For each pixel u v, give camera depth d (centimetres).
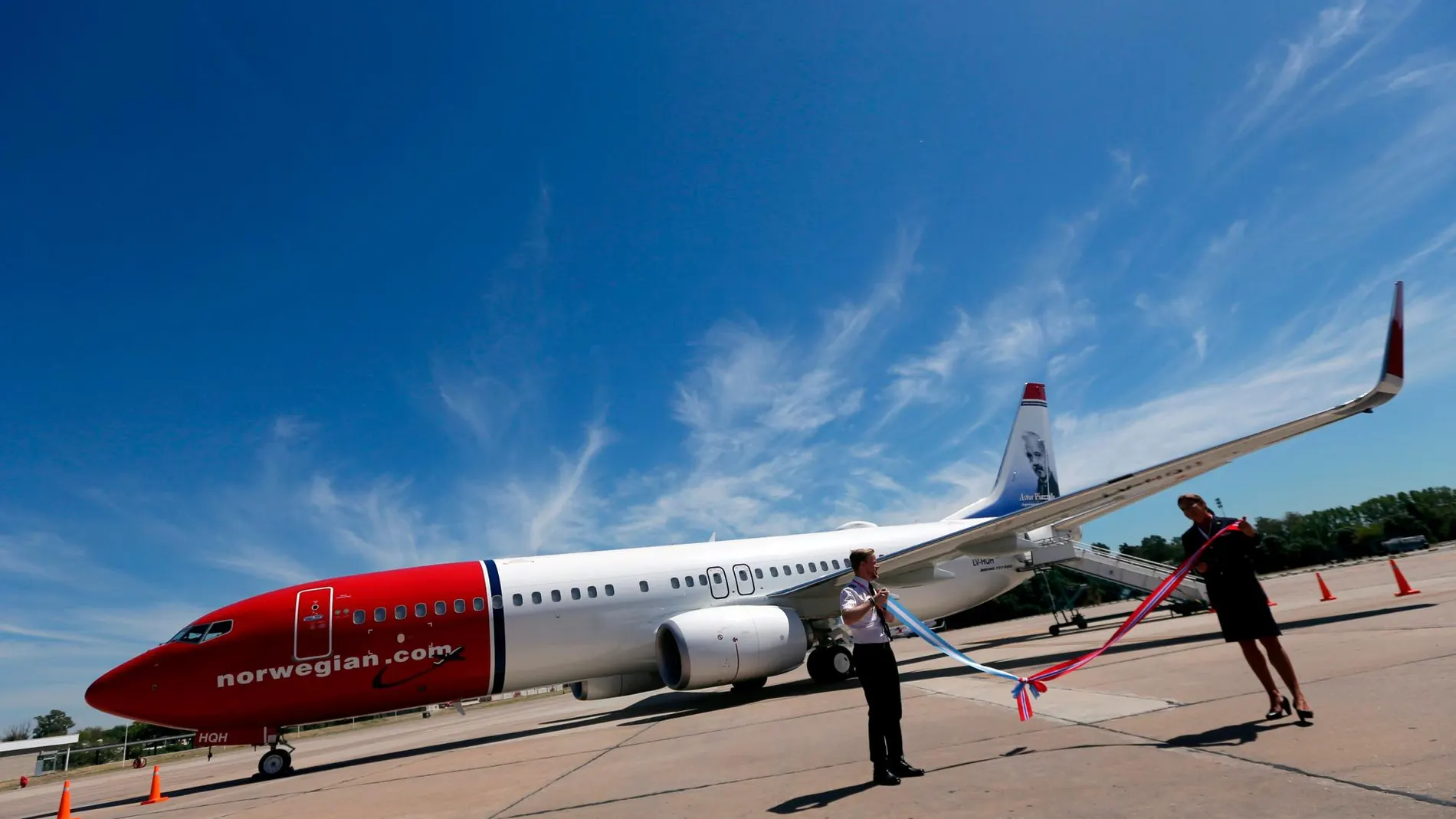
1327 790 395
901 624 635
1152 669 941
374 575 1366
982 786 497
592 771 793
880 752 541
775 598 1533
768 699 1314
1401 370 1048
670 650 1404
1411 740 463
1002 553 1520
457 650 1323
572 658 1404
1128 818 392
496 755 1080
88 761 4266
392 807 736
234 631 1245
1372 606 1426
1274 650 564
